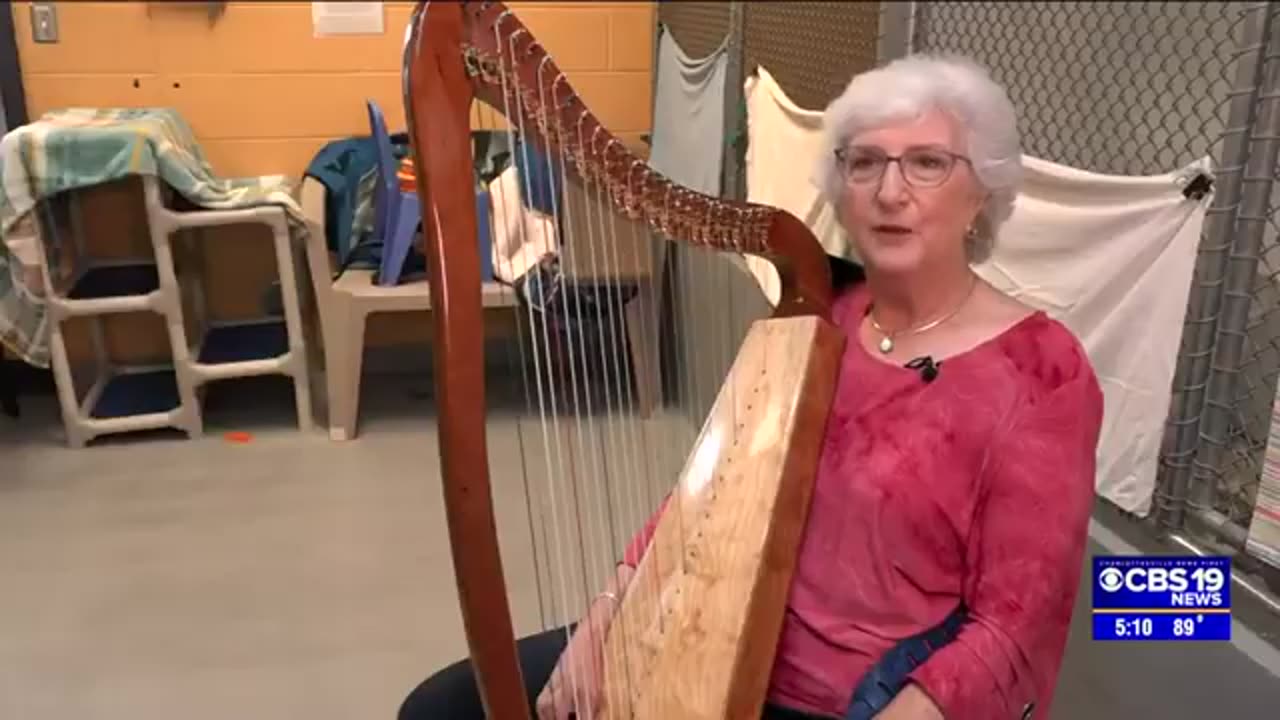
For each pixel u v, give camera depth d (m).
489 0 0.91
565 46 3.94
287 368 3.36
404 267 3.46
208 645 2.25
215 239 3.74
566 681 1.27
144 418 3.26
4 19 3.44
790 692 1.32
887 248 1.27
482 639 0.94
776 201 2.89
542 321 1.60
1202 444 1.91
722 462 1.35
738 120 3.29
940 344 1.29
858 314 1.41
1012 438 1.19
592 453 2.10
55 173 2.91
